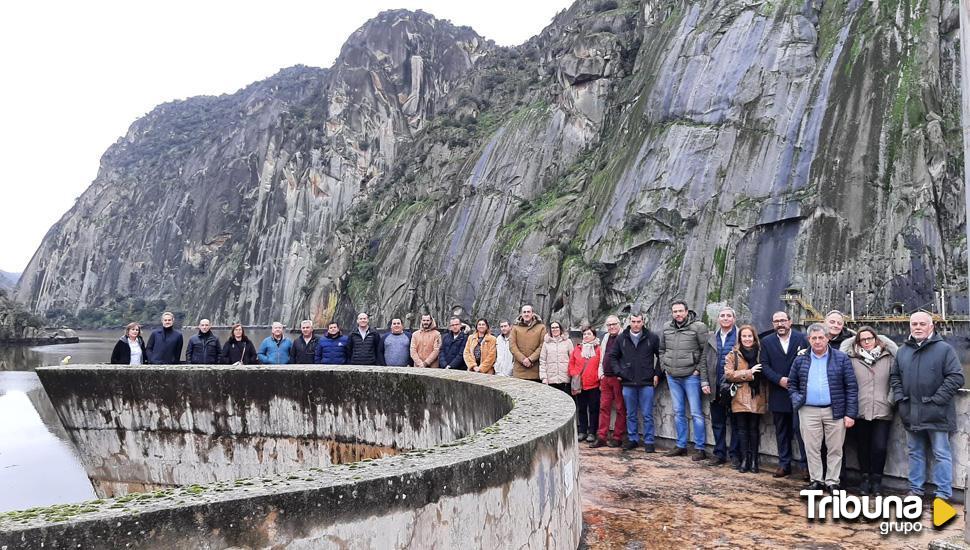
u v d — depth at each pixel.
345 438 8.16
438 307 82.38
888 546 5.47
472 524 3.36
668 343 9.38
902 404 6.86
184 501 2.55
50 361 59.03
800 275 51.53
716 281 55.34
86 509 2.46
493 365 11.41
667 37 70.56
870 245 49.59
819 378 7.29
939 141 49.78
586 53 81.69
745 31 62.59
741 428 8.40
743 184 56.88
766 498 7.00
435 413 7.21
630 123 70.38
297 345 13.09
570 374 10.80
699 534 5.77
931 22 53.78
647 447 9.62
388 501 2.99
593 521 6.15
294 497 2.72
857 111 53.28
